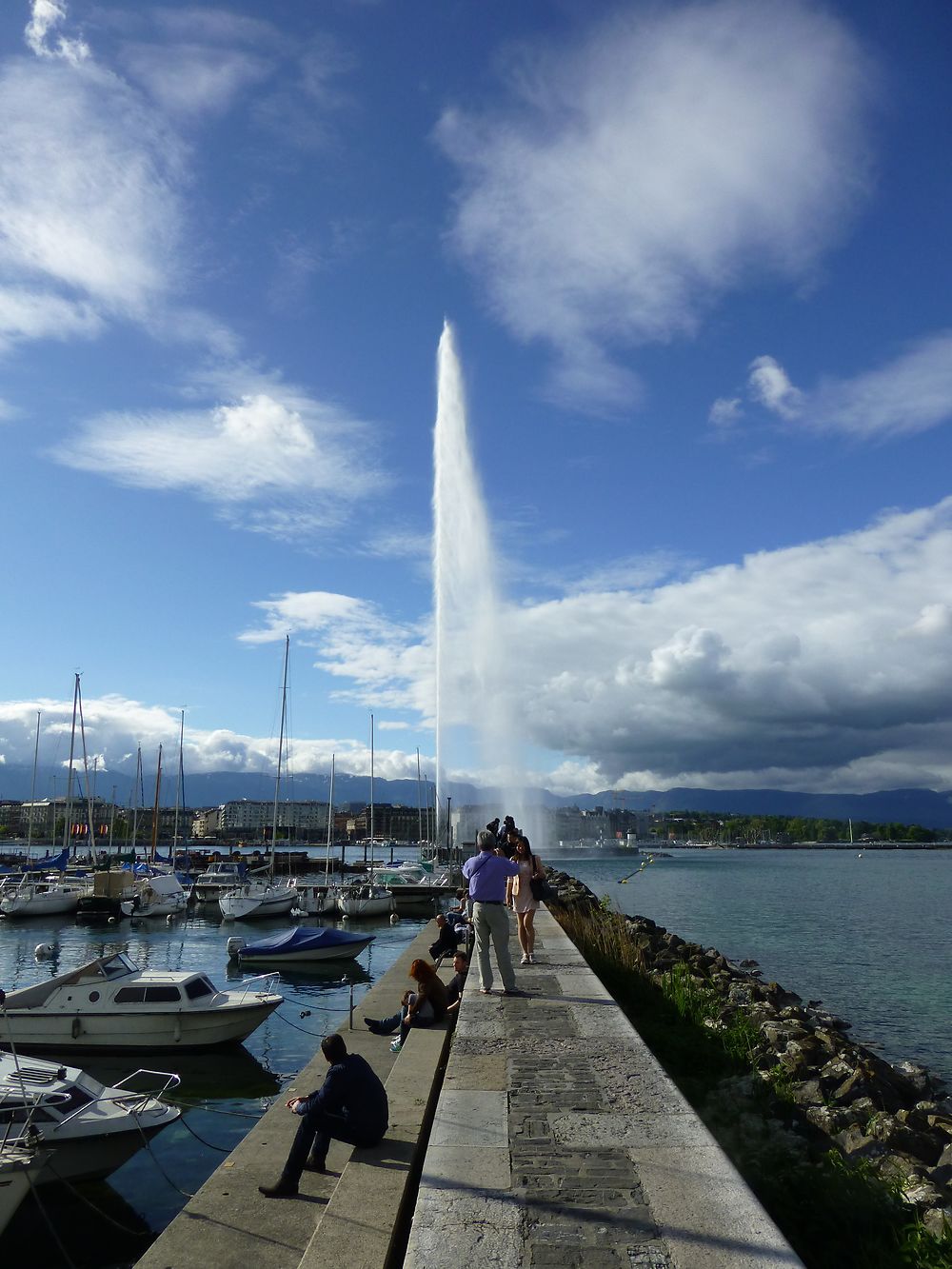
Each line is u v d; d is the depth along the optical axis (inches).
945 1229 312.7
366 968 1736.0
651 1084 367.2
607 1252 222.8
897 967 1713.8
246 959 1753.2
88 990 1028.5
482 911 569.6
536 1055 414.6
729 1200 252.1
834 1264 298.7
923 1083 865.5
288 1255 364.8
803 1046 775.7
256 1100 887.7
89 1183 663.8
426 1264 218.7
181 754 4315.9
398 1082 478.0
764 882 4896.7
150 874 3540.8
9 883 3176.7
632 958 874.1
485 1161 283.3
